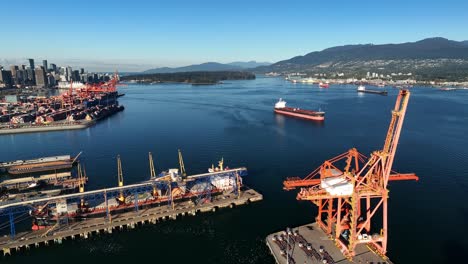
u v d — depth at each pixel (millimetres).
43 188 137625
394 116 75438
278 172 146625
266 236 94750
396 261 81500
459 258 82688
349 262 78062
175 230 99375
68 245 92188
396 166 149750
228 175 122312
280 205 113750
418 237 91438
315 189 89312
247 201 115875
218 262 84000
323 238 88500
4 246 87875
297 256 80938
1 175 159375
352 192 79188
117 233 97938
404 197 116812
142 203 110312
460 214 104250
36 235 93312
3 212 99812
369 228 86188
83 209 104625
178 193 116188
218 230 98875
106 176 147250
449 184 128375
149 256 87000
